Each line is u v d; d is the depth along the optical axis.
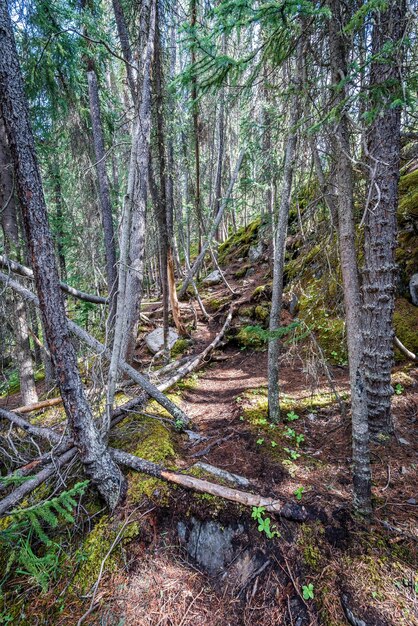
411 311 4.97
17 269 4.46
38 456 3.54
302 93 2.56
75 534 2.85
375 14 2.36
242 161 8.56
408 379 4.09
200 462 3.20
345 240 2.28
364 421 2.31
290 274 6.59
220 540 2.57
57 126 6.89
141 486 2.98
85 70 6.38
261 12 1.98
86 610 2.31
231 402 4.60
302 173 3.48
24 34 4.94
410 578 2.02
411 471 2.83
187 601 2.33
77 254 8.80
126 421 4.18
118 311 3.70
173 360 6.60
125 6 5.36
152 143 5.86
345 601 2.01
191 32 2.28
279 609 2.14
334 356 5.17
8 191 5.03
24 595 2.52
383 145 2.90
